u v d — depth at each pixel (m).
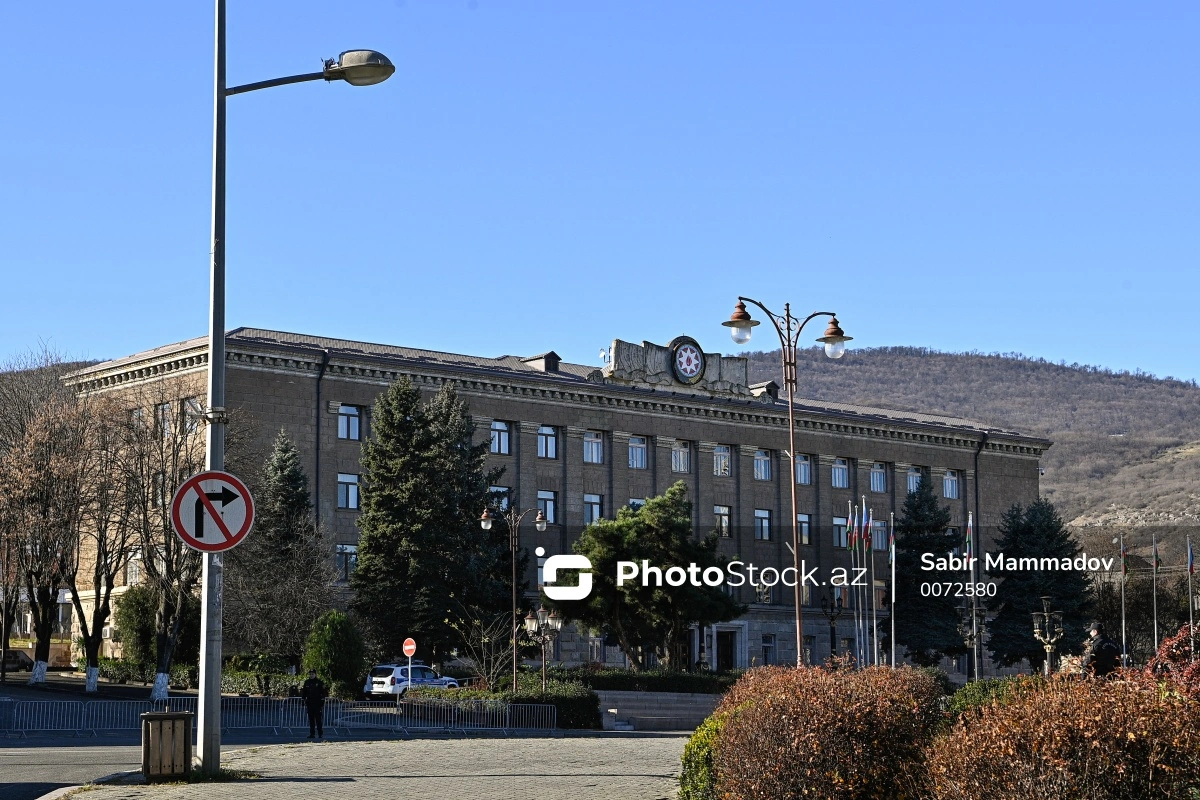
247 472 66.81
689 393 97.12
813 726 15.71
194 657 70.31
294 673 67.75
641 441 95.44
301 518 71.50
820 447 102.56
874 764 15.64
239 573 66.00
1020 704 12.73
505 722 54.25
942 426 108.56
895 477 106.12
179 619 61.16
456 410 75.00
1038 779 11.96
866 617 100.19
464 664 73.44
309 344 83.56
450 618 70.75
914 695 18.16
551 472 90.50
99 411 65.25
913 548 94.56
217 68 24.11
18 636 88.19
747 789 15.96
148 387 78.06
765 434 100.38
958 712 18.16
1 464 64.62
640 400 94.31
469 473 74.62
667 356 96.44
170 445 64.31
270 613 66.81
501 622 71.50
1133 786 11.81
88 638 63.41
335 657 63.12
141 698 60.94
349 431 82.19
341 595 75.50
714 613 72.06
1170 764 11.83
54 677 75.31
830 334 40.38
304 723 50.53
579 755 31.61
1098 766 11.84
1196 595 103.75
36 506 62.94
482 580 72.12
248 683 66.62
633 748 34.69
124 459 63.69
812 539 101.25
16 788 24.20
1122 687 12.57
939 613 93.81
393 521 71.75
